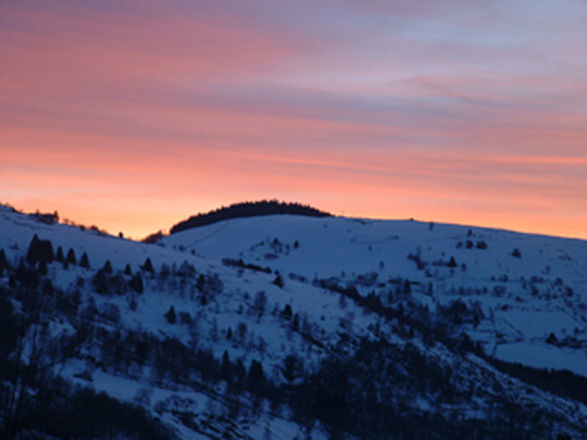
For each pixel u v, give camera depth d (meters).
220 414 146.12
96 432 109.75
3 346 130.25
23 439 98.38
